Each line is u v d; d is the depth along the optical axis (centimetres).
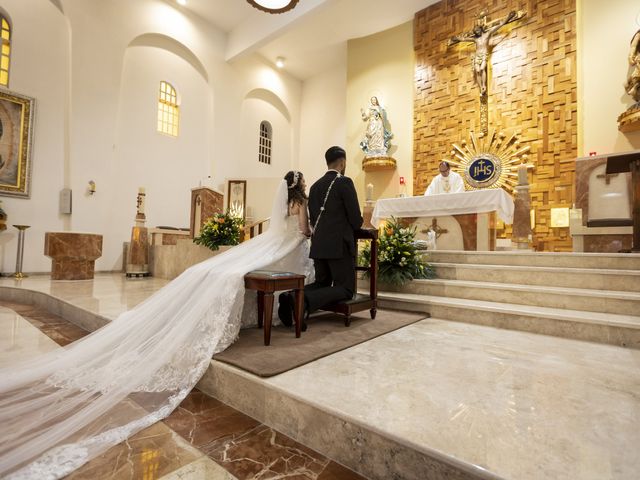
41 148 689
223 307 232
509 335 293
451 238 535
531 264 408
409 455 127
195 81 970
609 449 123
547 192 735
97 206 757
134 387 183
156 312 251
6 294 511
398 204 575
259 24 944
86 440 148
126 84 826
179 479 129
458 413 150
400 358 226
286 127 1234
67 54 728
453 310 352
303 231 326
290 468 140
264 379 184
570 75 720
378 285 459
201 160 976
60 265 604
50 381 192
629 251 424
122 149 812
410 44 940
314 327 302
